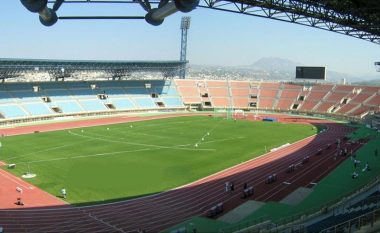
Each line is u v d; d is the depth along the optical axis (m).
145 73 139.38
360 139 79.44
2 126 96.00
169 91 141.88
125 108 125.56
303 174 53.69
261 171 55.75
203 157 64.44
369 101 121.50
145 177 52.62
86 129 91.94
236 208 40.28
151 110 130.75
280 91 144.50
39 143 74.31
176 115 124.06
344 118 117.81
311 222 30.58
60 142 75.44
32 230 34.66
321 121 113.88
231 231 32.69
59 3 12.38
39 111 107.94
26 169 55.69
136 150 69.06
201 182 50.50
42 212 39.53
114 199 43.88
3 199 43.47
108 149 69.56
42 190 46.81
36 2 11.09
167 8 11.70
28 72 111.19
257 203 41.53
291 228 28.70
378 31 35.00
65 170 55.62
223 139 81.06
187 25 157.38
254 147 73.00
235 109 139.50
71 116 112.56
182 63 145.50
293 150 70.38
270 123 107.81
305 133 90.12
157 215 38.72
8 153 65.50
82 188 47.78
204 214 38.97
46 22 12.89
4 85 110.50
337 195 43.25
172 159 62.84
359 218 22.89
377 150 67.56
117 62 126.81
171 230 34.44
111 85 132.38
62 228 35.22
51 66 112.88
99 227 35.44
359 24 32.25
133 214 39.06
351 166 56.97
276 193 45.75
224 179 51.75
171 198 44.31
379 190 40.84
